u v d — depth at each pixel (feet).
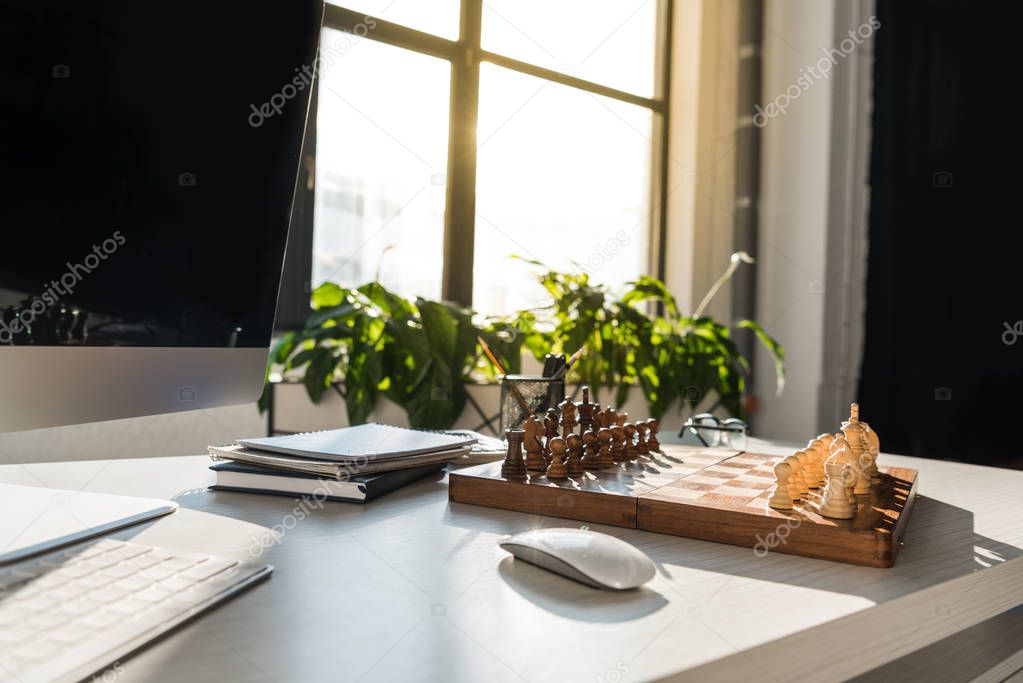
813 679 1.44
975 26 9.49
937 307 9.69
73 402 2.02
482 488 2.51
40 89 1.87
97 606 1.35
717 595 1.62
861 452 2.48
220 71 2.41
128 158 2.12
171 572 1.56
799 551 1.99
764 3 10.78
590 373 7.75
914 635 1.68
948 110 9.66
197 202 2.37
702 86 10.63
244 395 2.63
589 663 1.23
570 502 2.34
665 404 8.27
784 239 10.53
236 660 1.20
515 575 1.73
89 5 1.98
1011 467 9.20
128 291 2.16
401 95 8.39
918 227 9.79
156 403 2.27
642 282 8.69
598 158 10.33
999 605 1.96
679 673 1.20
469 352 6.78
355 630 1.35
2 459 5.18
